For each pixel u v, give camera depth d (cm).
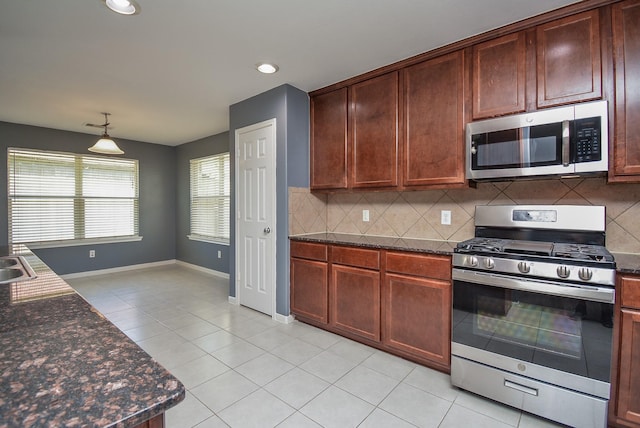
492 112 213
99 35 217
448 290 212
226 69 271
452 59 230
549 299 170
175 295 404
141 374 64
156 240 588
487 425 171
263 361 237
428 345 223
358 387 205
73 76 284
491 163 208
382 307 246
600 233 199
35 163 461
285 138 304
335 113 302
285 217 309
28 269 170
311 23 204
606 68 178
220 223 516
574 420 164
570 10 186
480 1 181
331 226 342
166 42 227
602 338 157
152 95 332
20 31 211
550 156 188
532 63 199
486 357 189
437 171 238
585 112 178
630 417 157
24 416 51
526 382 176
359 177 284
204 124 452
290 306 311
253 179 339
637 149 170
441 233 268
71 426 49
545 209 215
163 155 596
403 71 255
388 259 241
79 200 501
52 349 74
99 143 374
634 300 156
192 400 191
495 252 187
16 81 295
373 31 213
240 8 188
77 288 435
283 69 271
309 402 190
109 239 530
